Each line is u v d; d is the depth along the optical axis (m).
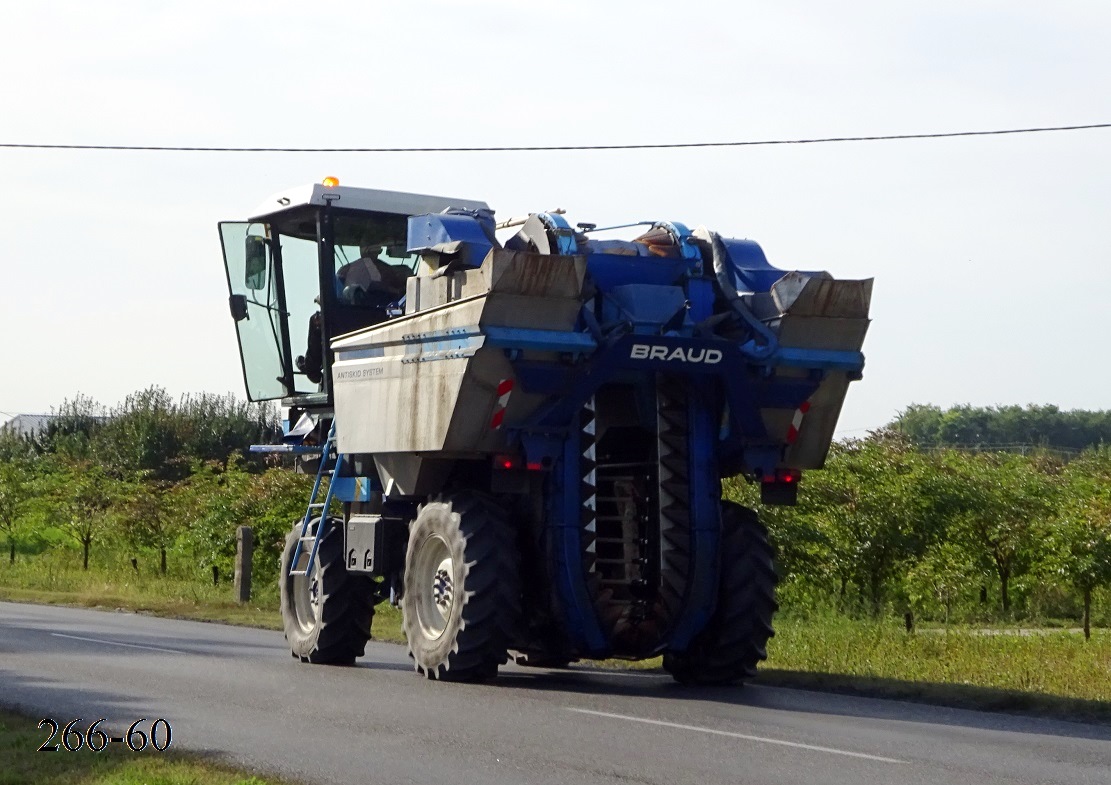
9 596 25.45
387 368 12.91
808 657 14.68
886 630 17.88
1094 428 107.00
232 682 11.98
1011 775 7.86
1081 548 20.19
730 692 11.86
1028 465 29.22
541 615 12.09
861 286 11.96
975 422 107.19
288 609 14.73
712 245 12.38
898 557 21.73
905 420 106.94
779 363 11.94
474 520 11.84
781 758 8.27
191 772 7.66
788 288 11.90
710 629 12.13
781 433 12.38
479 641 11.73
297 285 15.74
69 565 33.81
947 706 11.09
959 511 22.67
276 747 8.62
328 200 15.23
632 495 12.31
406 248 15.49
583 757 8.28
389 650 16.28
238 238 16.41
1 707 10.04
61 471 38.91
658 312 11.75
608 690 11.86
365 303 15.46
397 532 13.45
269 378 16.31
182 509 30.39
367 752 8.45
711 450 12.11
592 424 11.89
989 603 24.23
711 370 11.84
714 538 11.99
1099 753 8.72
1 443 55.62
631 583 12.07
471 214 13.20
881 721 10.04
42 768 7.79
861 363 12.17
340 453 13.94
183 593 26.25
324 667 13.70
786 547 20.64
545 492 11.88
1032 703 10.83
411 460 12.73
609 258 12.13
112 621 20.20
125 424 52.97
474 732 9.21
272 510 26.44
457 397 11.56
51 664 13.29
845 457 22.95
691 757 8.29
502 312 11.28
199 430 53.53
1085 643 17.52
